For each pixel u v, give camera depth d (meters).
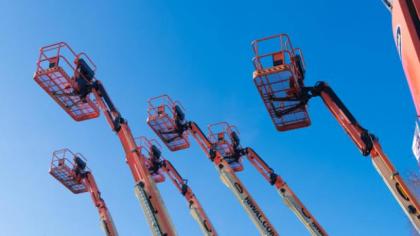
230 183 20.34
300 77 14.37
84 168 22.28
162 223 14.90
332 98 13.73
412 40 6.36
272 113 15.39
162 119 20.89
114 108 16.80
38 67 16.20
